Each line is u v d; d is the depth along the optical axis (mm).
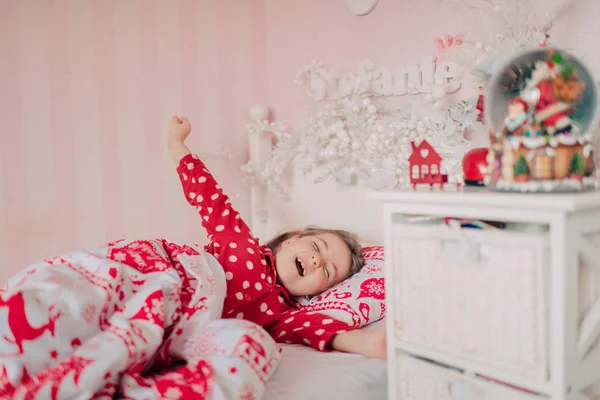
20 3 1519
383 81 1611
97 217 1670
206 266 1154
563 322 740
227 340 919
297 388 958
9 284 970
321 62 1819
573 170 792
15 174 1527
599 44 1181
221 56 1920
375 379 1049
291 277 1399
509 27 1242
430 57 1483
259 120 1922
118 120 1699
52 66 1575
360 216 1654
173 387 813
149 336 870
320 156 1710
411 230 919
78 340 846
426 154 957
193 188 1544
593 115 842
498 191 848
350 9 1705
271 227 1942
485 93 898
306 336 1185
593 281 832
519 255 776
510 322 793
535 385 769
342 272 1450
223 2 1918
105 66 1668
